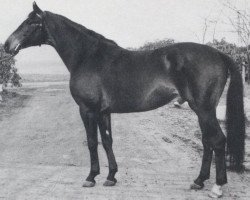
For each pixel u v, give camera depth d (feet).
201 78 18.88
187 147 33.19
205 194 20.08
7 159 29.91
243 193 20.11
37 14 21.76
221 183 19.43
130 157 29.53
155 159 28.94
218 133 19.13
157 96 19.76
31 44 22.11
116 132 39.47
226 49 73.67
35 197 19.70
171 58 19.35
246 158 27.20
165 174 24.13
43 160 29.55
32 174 24.07
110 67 20.54
